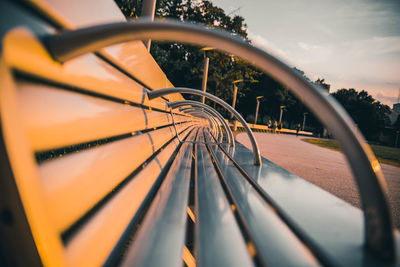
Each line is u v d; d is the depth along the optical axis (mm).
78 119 618
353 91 80438
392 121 89312
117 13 1064
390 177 6453
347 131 513
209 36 578
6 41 351
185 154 2258
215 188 1186
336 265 472
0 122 328
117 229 710
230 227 754
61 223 476
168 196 1044
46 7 480
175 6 29516
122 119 1038
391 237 501
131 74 1271
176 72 31906
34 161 382
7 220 391
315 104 552
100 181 702
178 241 676
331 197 994
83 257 506
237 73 33625
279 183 1194
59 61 523
